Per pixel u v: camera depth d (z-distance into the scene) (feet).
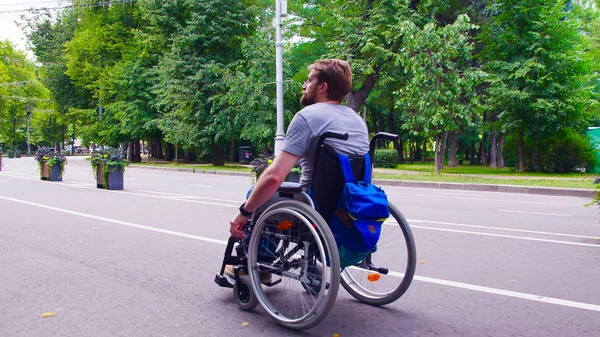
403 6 69.56
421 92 63.98
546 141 75.20
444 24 87.92
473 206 33.04
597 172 73.72
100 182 43.11
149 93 112.88
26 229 21.94
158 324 10.55
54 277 14.19
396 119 134.92
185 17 99.04
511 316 11.25
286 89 83.71
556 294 12.91
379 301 12.03
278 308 11.25
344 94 11.17
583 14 97.25
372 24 71.00
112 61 123.13
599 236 21.44
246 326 10.53
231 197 36.40
